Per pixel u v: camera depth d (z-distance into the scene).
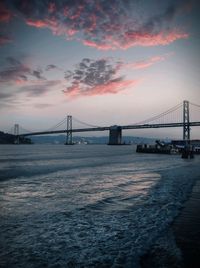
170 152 88.81
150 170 32.16
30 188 18.12
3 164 41.97
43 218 10.52
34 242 7.95
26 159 55.88
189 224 9.48
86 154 83.69
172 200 13.81
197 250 7.20
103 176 25.53
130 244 7.71
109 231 8.91
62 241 8.04
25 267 6.42
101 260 6.74
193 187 18.17
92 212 11.42
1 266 6.46
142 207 12.27
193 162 49.59
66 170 32.12
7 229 9.13
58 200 14.02
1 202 13.46
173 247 7.39
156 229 8.98
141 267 6.32
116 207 12.35
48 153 89.12
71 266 6.46
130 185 19.39
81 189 17.62
